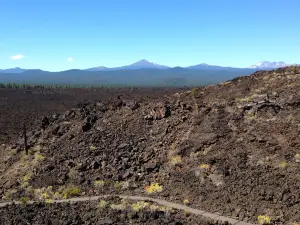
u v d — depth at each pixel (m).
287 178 19.02
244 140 23.06
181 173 22.52
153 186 22.08
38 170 26.20
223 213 18.03
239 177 20.27
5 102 87.12
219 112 26.80
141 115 30.36
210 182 20.72
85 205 19.84
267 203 17.91
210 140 24.05
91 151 26.91
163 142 26.25
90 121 31.62
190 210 18.69
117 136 28.42
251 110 25.55
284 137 22.00
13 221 17.23
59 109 73.25
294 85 26.67
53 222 16.73
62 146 28.97
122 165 24.70
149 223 16.53
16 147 31.91
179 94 33.75
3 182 25.98
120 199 20.75
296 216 16.72
